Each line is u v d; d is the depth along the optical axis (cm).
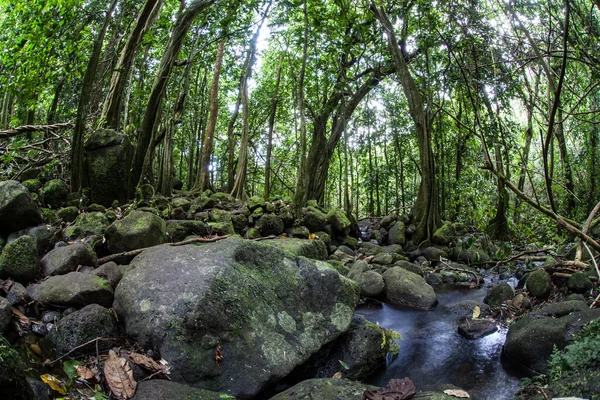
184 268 360
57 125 796
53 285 375
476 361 413
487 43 832
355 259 793
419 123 1018
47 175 793
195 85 1465
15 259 400
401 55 1028
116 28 956
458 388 346
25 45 844
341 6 917
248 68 1240
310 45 1004
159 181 1216
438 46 976
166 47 824
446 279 757
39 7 818
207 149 1275
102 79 1005
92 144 738
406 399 302
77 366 303
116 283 397
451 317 546
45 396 260
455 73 1002
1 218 467
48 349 319
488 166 431
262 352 339
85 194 720
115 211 672
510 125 1024
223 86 1748
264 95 1738
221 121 1923
